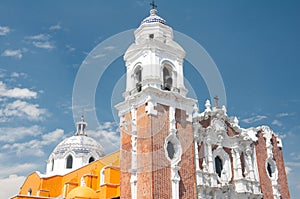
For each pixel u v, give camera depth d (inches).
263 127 2174.0
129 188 1578.5
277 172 2098.9
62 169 2864.2
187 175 1631.4
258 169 2001.7
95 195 1995.6
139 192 1517.0
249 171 1946.4
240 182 1857.8
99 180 2256.4
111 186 1990.7
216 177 1780.3
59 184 2573.8
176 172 1577.3
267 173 2046.0
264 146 2124.8
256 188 1918.1
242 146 1994.3
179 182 1583.4
